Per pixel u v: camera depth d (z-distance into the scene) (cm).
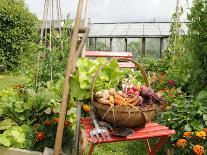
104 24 1584
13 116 379
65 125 354
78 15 298
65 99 288
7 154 329
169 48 760
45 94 374
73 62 294
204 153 330
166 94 481
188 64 512
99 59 304
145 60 1074
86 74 288
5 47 1131
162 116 388
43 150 335
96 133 246
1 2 1138
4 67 1141
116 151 388
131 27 1527
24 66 1136
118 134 247
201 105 388
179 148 343
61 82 434
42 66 482
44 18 480
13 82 931
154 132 260
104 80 291
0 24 1118
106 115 253
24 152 325
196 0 454
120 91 272
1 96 441
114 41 1496
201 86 454
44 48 477
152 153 278
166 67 762
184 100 428
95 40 1511
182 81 542
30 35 1183
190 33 467
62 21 526
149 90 260
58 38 507
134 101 253
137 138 248
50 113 371
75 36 297
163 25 1520
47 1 478
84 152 362
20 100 399
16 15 1138
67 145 343
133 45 1476
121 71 300
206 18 437
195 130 351
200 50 450
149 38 1452
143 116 253
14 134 335
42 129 349
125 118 249
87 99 299
